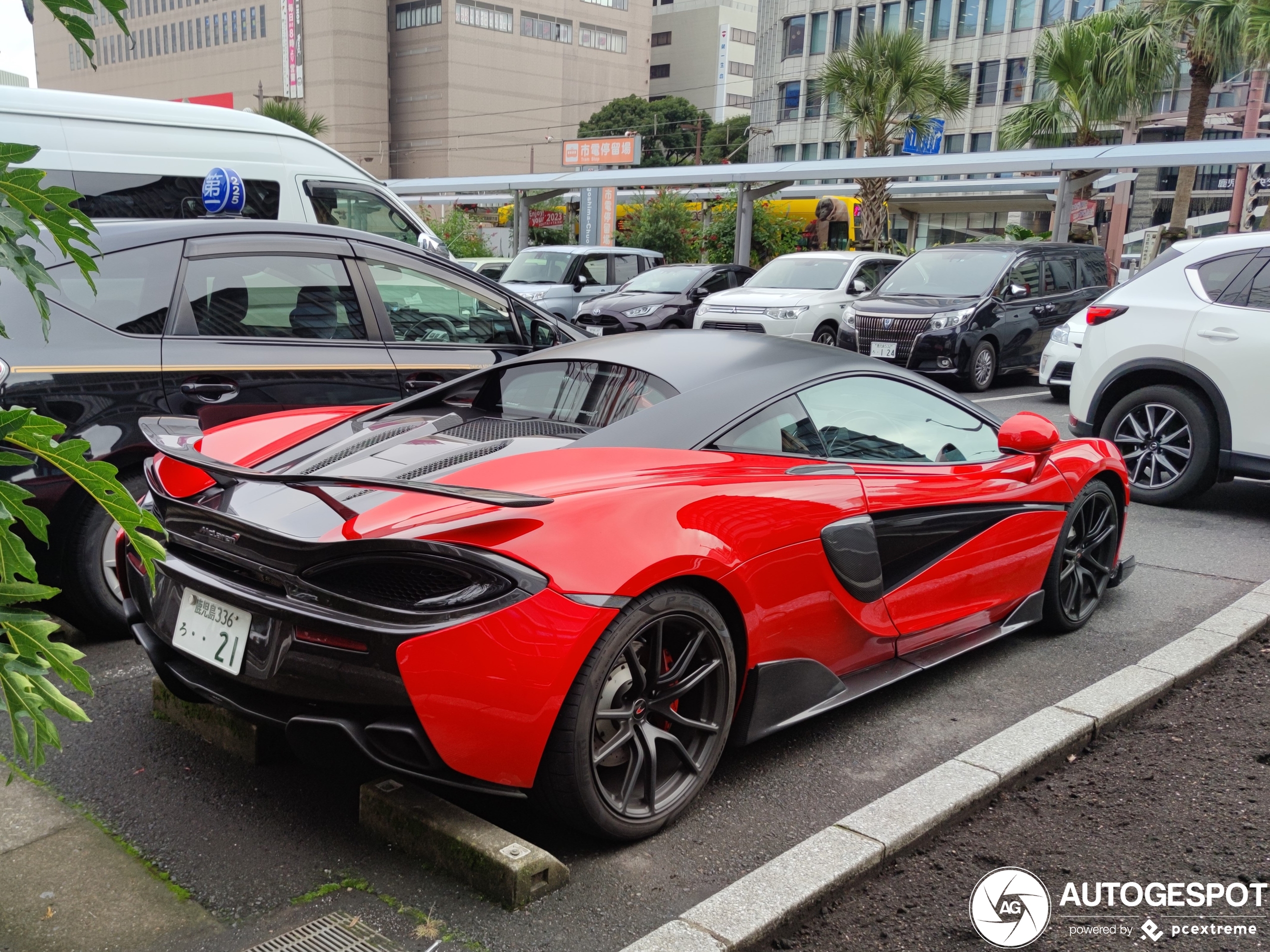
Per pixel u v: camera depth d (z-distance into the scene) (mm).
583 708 2328
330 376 4309
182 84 115938
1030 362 13211
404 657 2209
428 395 3357
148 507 2885
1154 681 3541
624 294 15664
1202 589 4902
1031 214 43375
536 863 2311
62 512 3701
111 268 3867
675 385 3070
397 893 2336
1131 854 2596
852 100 27641
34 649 1492
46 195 1474
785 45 59312
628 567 2395
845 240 28859
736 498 2742
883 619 3254
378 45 105312
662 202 29172
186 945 2139
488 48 105500
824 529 2955
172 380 3869
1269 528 6145
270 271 4277
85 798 2736
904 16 54844
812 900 2303
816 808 2799
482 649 2227
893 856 2525
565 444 2844
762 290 14523
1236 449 6191
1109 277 15039
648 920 2268
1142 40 25234
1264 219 20000
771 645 2846
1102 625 4352
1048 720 3209
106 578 3816
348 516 2430
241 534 2434
